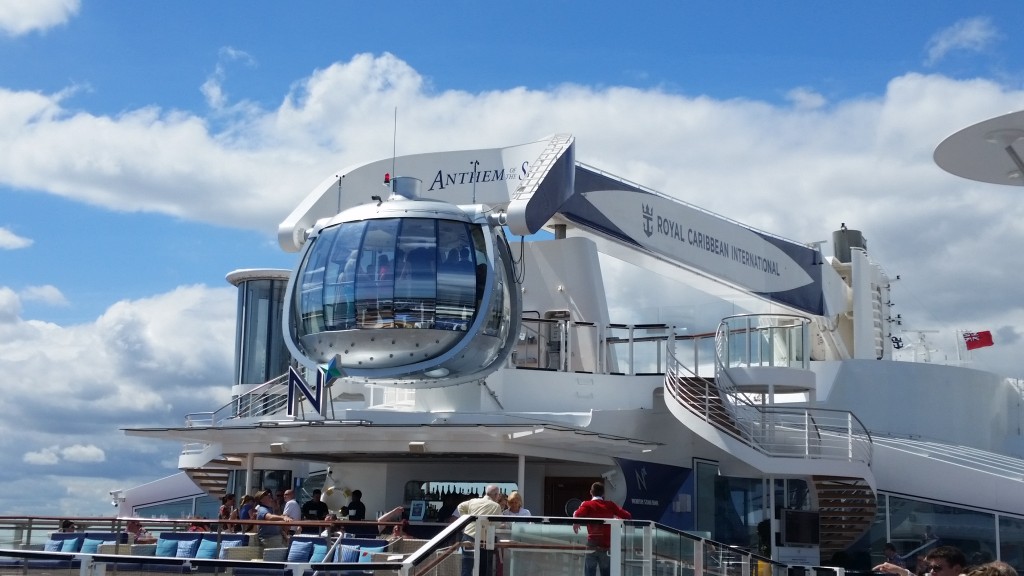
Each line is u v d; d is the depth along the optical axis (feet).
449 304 66.74
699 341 86.99
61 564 32.81
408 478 80.64
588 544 37.55
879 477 88.48
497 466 78.64
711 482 85.05
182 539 50.93
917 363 102.01
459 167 81.15
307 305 69.41
